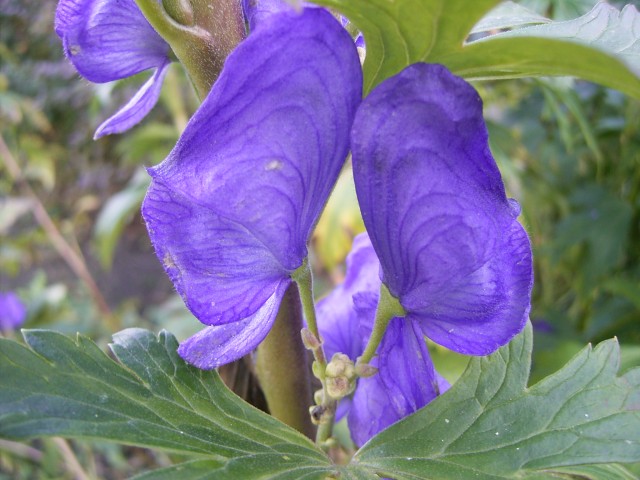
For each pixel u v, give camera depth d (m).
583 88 0.15
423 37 0.05
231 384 0.07
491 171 0.05
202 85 0.06
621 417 0.05
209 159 0.05
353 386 0.06
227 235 0.05
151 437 0.05
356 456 0.05
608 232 0.17
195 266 0.05
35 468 0.21
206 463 0.05
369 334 0.06
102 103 0.16
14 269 0.29
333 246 0.15
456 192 0.05
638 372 0.05
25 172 0.29
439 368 0.12
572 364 0.05
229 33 0.06
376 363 0.06
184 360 0.05
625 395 0.05
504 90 0.16
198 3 0.05
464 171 0.05
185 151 0.05
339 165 0.05
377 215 0.05
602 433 0.05
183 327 0.21
